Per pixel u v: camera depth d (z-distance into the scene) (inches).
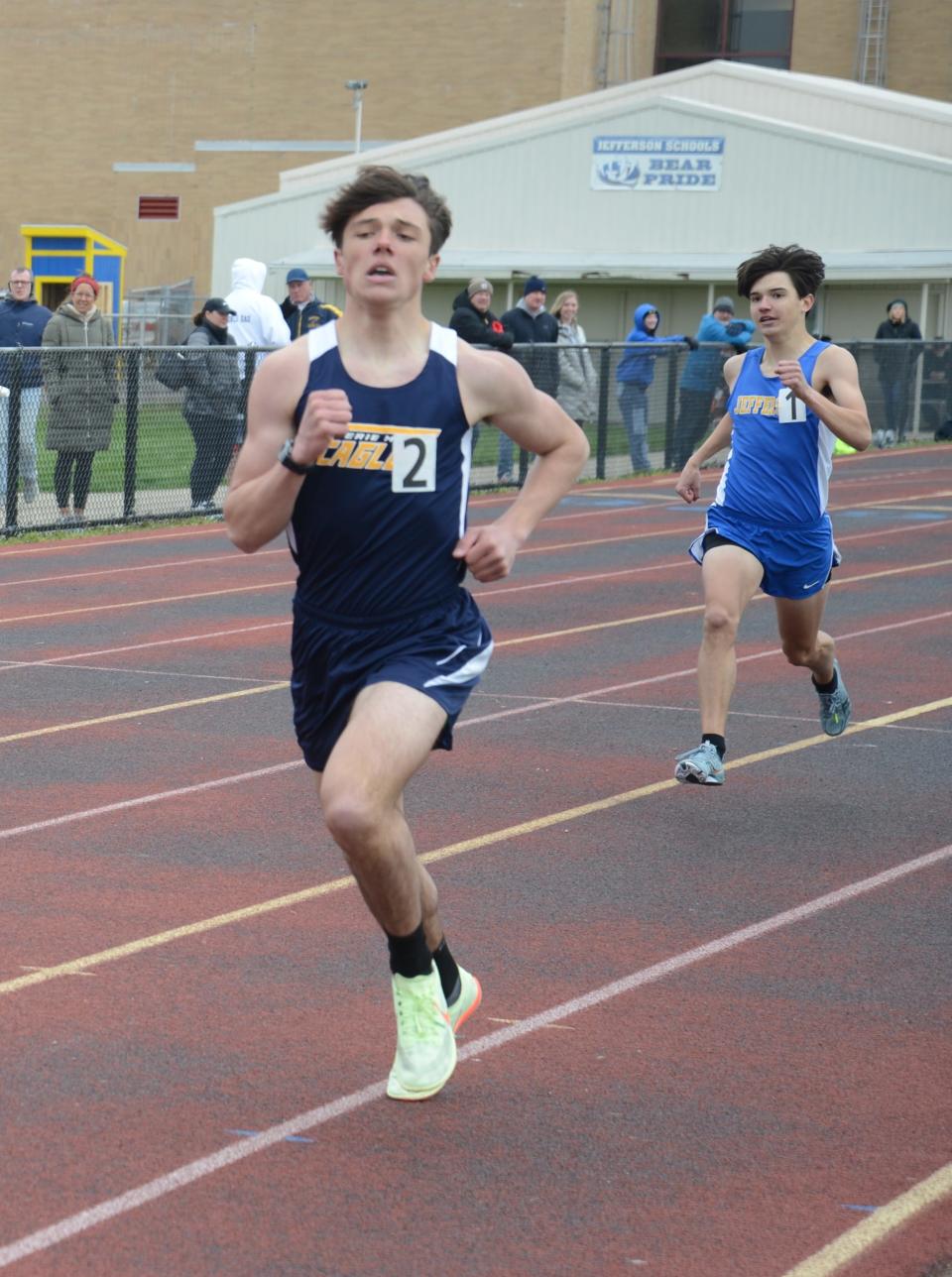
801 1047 340.2
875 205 2196.1
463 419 300.8
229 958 382.9
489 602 888.3
